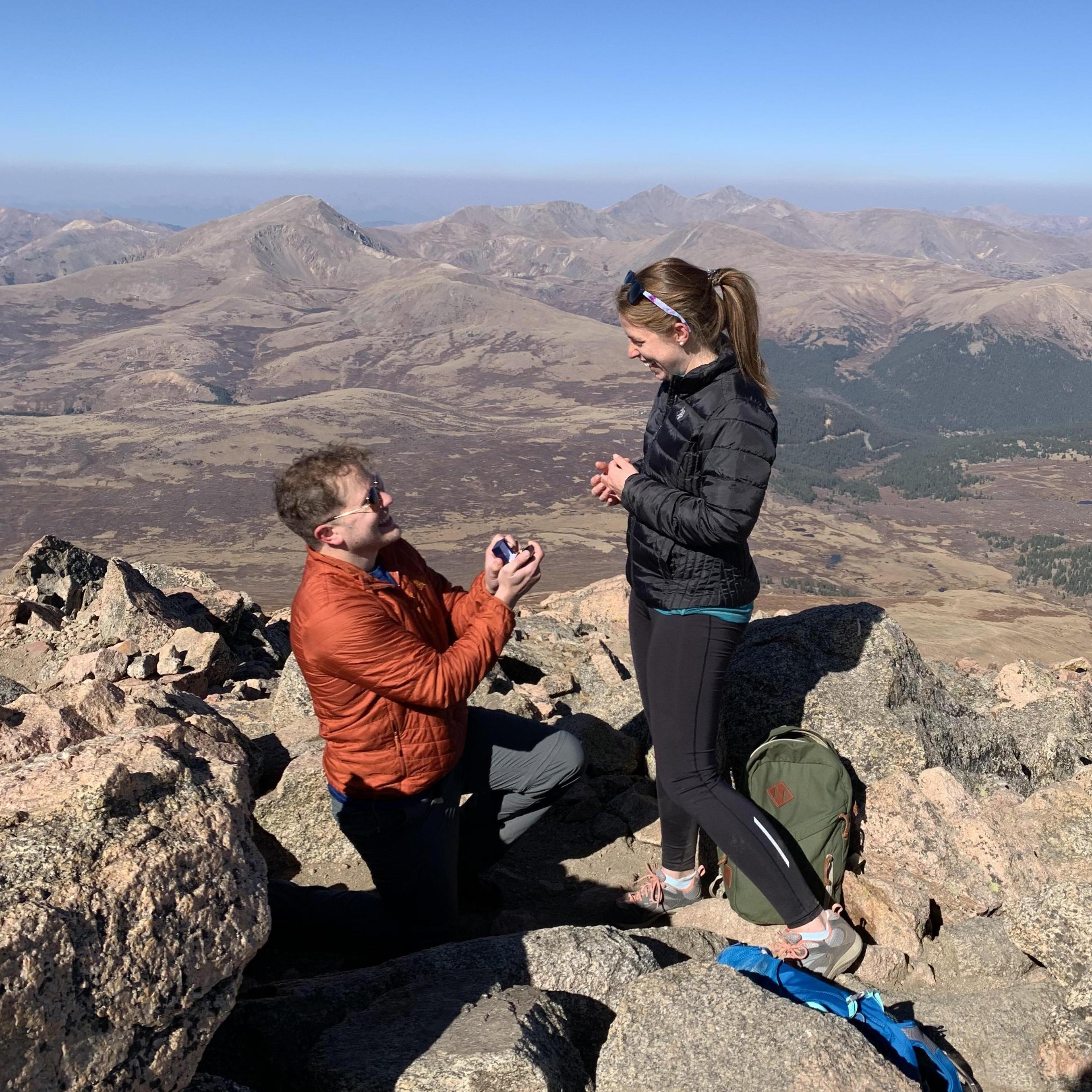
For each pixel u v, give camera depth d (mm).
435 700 4113
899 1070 3316
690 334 4059
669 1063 3336
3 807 3123
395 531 4207
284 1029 3674
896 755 5766
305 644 4152
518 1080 3139
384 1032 3504
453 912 4750
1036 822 5402
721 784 4551
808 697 5988
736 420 4004
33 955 2469
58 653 9891
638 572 4562
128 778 3164
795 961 4402
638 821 6012
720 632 4375
